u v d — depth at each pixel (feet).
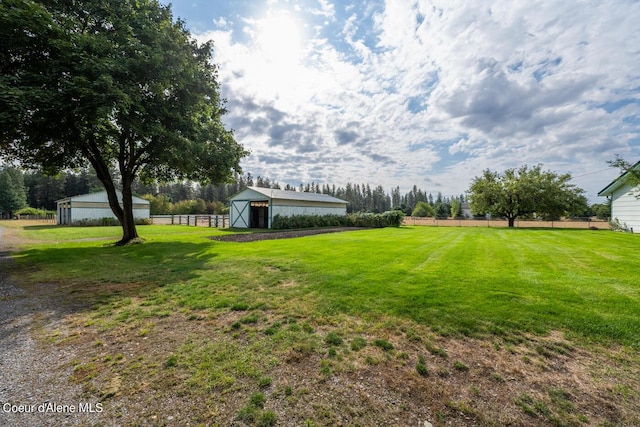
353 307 11.92
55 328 10.21
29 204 173.17
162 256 24.88
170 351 8.48
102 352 8.46
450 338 9.20
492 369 7.41
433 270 18.61
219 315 11.34
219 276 17.39
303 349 8.52
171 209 142.92
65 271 19.11
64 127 24.81
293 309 11.82
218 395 6.40
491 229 66.95
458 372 7.29
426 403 6.12
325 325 10.26
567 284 14.92
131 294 14.08
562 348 8.46
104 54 24.62
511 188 79.82
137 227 72.18
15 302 13.00
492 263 21.03
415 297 13.03
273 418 5.68
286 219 66.54
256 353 8.30
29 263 22.02
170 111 30.14
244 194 71.77
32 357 8.20
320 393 6.47
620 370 7.31
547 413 5.75
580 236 43.42
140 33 27.17
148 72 26.91
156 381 6.96
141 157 38.22
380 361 7.84
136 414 5.83
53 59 22.93
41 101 20.40
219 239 40.32
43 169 35.76
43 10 20.65
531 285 14.76
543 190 76.89
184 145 29.94
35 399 6.32
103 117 22.39
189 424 5.53
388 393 6.47
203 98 34.27
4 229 62.34
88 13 27.63
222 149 37.68
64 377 7.18
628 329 9.46
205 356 8.14
